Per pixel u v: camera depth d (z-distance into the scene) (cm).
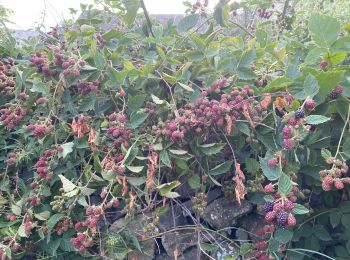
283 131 58
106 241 69
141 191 66
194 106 66
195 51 73
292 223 53
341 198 76
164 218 77
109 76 71
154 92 74
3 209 73
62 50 78
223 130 67
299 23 104
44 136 70
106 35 81
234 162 70
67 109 73
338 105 64
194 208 71
